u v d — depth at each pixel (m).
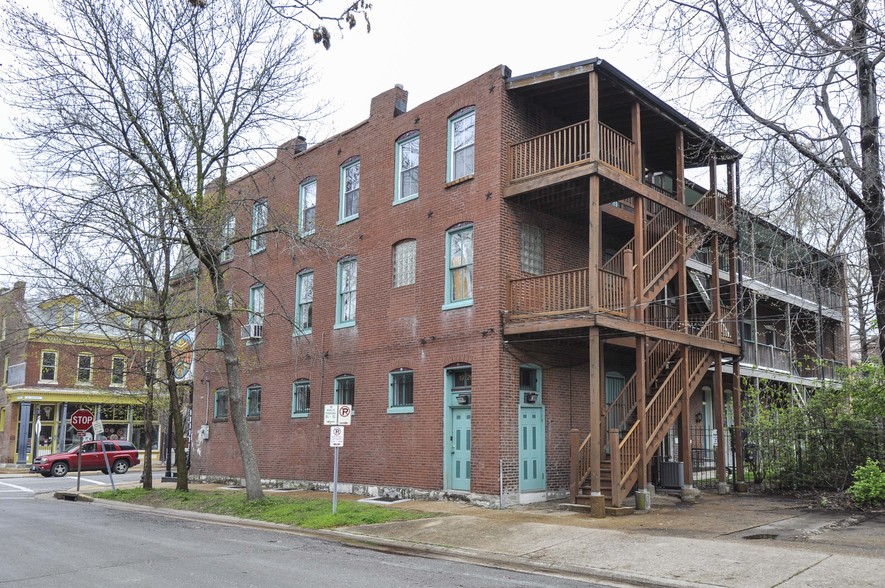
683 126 18.03
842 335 32.50
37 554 10.65
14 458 39.75
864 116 12.05
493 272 16.28
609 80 16.02
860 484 14.45
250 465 16.77
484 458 15.70
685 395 16.98
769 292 24.94
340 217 21.11
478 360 16.23
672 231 18.00
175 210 16.50
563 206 17.39
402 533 12.27
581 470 15.39
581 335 15.62
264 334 23.48
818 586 7.98
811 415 17.23
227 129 17.73
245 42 17.59
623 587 8.62
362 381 19.42
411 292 18.34
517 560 10.09
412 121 19.14
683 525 12.34
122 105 17.50
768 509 14.52
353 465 19.19
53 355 39.31
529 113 17.48
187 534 13.15
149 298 21.23
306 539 12.49
